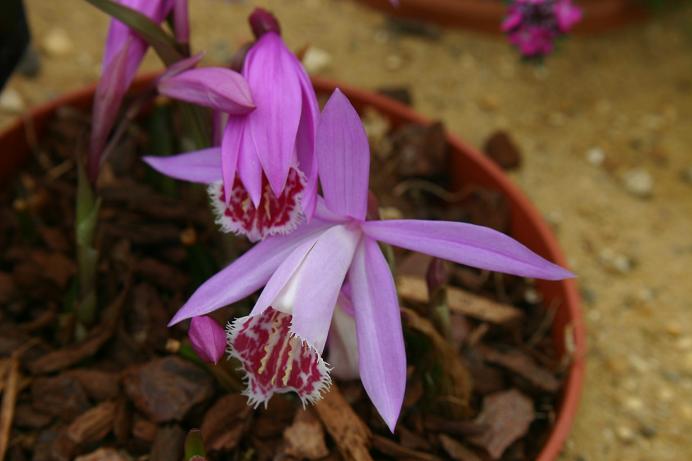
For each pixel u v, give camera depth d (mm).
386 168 353
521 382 300
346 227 231
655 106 495
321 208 232
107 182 332
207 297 227
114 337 297
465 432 281
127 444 276
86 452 272
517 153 431
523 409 292
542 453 274
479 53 514
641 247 418
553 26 332
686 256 417
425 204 361
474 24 519
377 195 345
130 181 333
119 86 252
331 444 274
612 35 535
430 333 258
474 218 342
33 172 341
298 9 521
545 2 327
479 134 463
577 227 423
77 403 280
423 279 307
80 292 286
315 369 230
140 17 242
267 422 276
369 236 232
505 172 442
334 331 252
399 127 365
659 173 457
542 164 452
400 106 363
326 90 364
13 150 336
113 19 256
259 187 221
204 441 266
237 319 229
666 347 380
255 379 231
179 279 310
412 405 284
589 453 341
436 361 270
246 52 243
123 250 312
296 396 279
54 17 474
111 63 251
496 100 485
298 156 230
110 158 337
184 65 244
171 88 239
